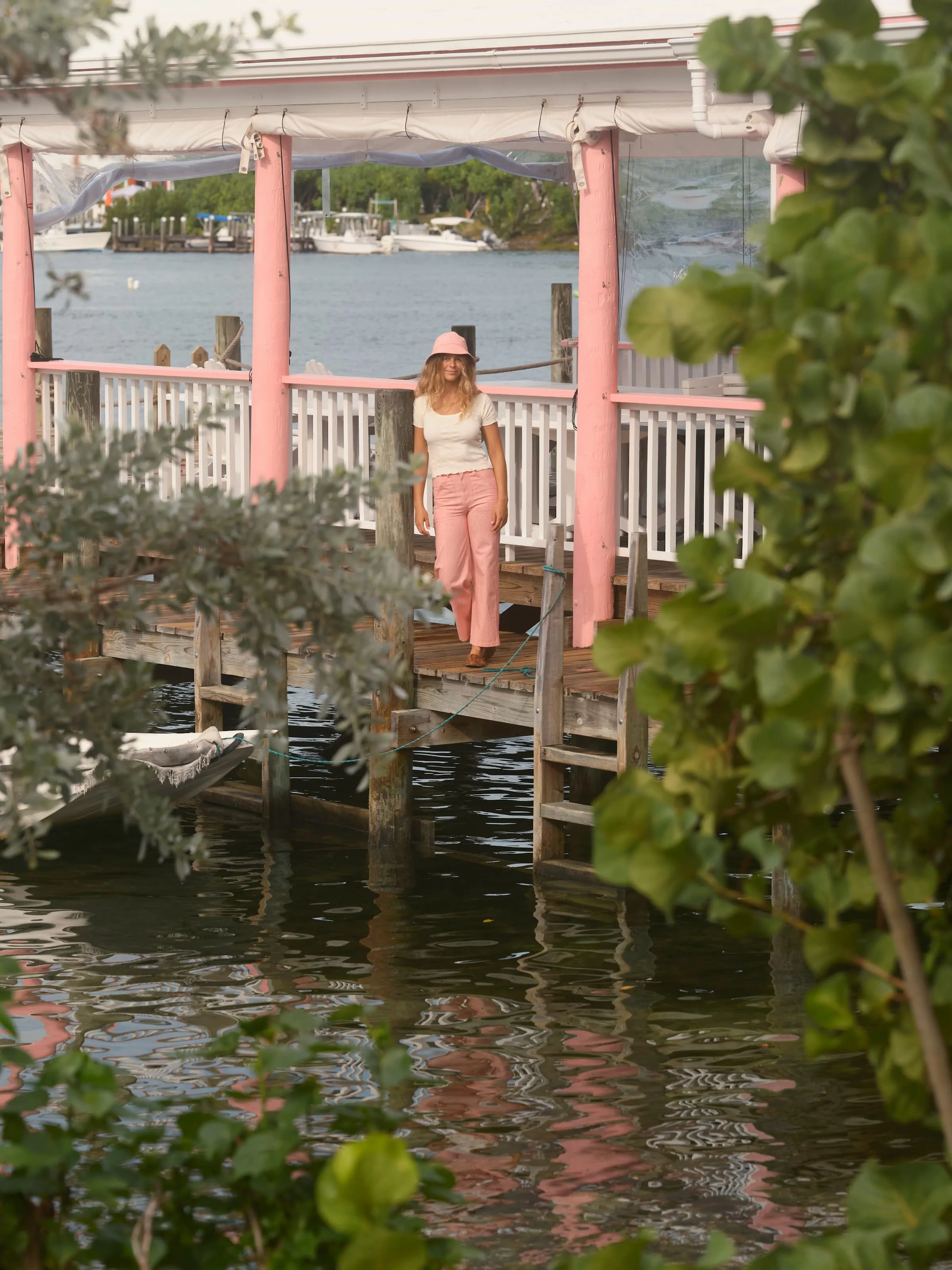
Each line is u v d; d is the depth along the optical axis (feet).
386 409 41.81
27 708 15.70
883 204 12.71
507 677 42.78
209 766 45.96
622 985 34.45
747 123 40.52
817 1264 12.11
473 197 409.90
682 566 12.53
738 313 11.90
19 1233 14.97
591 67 43.60
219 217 394.52
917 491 10.88
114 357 196.95
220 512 15.76
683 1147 25.90
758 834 12.14
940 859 13.64
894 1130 26.61
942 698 11.47
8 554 53.01
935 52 12.22
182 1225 14.97
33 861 15.33
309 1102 15.20
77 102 16.17
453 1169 24.93
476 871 43.34
